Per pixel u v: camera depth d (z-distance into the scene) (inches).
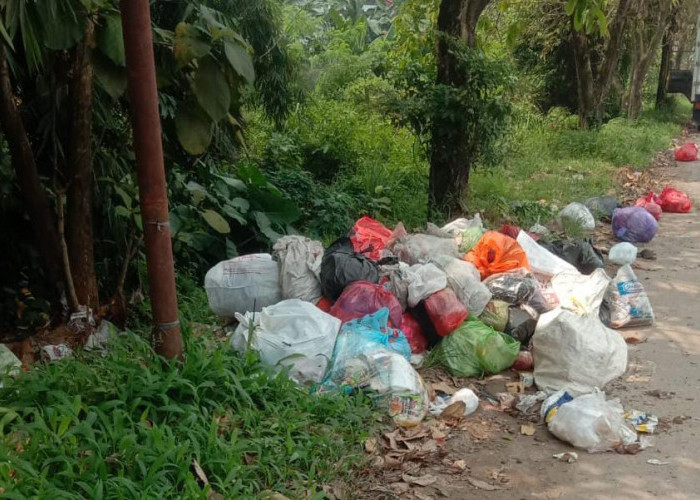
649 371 219.3
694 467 168.1
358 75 757.3
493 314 227.3
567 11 313.0
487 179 445.7
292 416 168.4
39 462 136.9
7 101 194.4
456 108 338.6
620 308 251.9
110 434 144.8
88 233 208.5
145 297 248.4
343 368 190.4
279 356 188.2
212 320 232.4
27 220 239.0
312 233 330.6
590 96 743.7
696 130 1004.6
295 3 838.5
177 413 159.6
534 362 211.9
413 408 184.1
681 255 342.3
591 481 163.2
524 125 682.2
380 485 159.3
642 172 588.7
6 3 164.9
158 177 164.1
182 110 187.9
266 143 441.4
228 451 147.5
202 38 175.6
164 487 135.0
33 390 158.2
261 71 396.2
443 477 164.2
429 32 371.2
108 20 183.2
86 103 200.2
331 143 473.4
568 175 533.6
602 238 366.3
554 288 247.8
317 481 154.3
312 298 218.8
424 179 438.9
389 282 220.1
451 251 250.7
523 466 169.3
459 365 213.5
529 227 372.2
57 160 217.6
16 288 240.4
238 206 295.0
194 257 284.4
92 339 203.2
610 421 176.7
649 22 927.7
